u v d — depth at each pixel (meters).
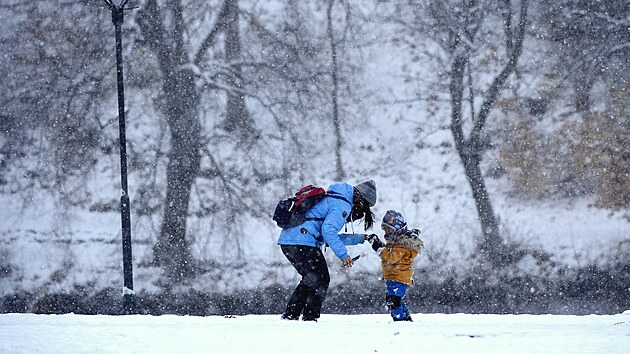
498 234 86.75
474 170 88.62
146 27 89.12
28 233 88.56
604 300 85.50
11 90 91.69
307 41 89.62
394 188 88.50
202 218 86.31
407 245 30.47
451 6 90.38
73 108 90.62
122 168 44.22
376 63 90.69
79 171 90.19
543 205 88.94
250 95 88.19
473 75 91.12
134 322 22.88
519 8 90.50
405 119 90.50
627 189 89.50
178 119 88.00
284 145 87.75
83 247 87.31
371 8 91.19
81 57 90.75
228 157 87.88
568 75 90.50
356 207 28.88
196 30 89.06
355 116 89.81
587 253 86.50
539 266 85.62
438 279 84.56
